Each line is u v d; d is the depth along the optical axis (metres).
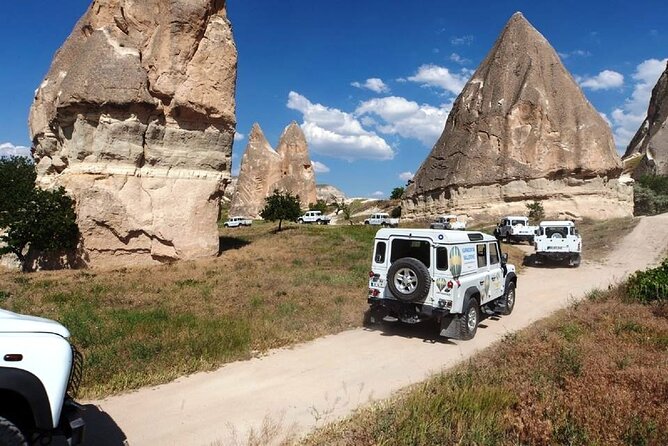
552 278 21.05
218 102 28.45
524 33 67.62
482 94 65.94
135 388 7.15
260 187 101.62
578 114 60.53
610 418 5.45
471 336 10.66
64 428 4.14
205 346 8.95
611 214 56.22
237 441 5.51
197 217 27.11
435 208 64.31
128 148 25.58
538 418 5.46
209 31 28.39
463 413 5.61
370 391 7.23
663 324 10.34
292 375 7.92
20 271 22.94
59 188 23.55
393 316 10.87
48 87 28.23
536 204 54.72
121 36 26.27
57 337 4.13
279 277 18.27
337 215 89.81
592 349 8.24
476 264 11.48
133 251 25.14
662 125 104.31
